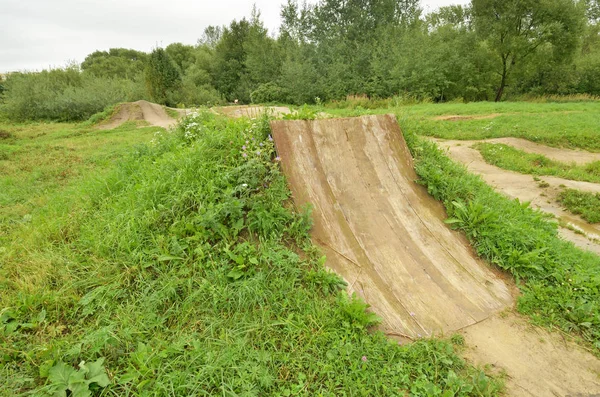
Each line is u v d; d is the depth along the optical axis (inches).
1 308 109.7
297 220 144.9
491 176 326.6
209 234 133.6
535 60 882.8
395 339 113.8
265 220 137.2
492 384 100.5
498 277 147.1
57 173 275.4
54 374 88.0
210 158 166.2
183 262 125.3
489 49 889.5
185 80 1146.7
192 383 89.2
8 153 340.8
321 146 175.0
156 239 132.8
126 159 223.3
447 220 165.5
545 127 465.1
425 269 142.9
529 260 149.3
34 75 1012.5
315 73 876.0
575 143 425.7
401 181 180.4
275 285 121.4
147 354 95.8
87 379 88.0
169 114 754.8
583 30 849.5
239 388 90.4
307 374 97.7
